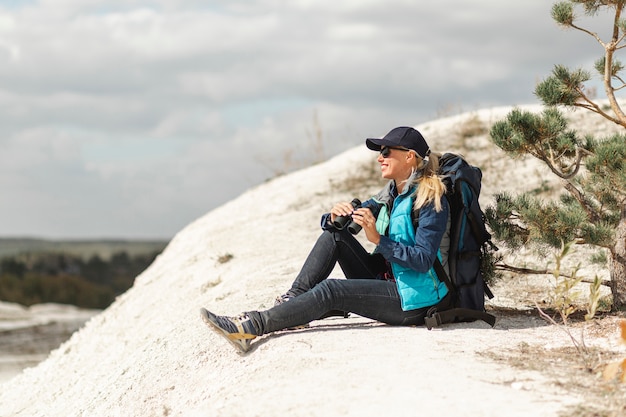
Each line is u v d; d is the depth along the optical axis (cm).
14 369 1470
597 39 626
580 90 642
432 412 397
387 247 538
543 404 404
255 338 573
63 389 923
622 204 629
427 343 524
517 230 646
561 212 606
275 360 511
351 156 1523
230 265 1050
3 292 3856
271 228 1203
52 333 2191
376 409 407
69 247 10506
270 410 422
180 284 1117
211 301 882
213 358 598
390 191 581
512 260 871
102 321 1198
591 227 608
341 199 1285
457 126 1466
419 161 567
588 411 391
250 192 1573
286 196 1369
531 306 700
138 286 1317
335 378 458
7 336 2106
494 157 1306
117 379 710
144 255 7406
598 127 1269
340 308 559
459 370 464
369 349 512
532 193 1134
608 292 746
